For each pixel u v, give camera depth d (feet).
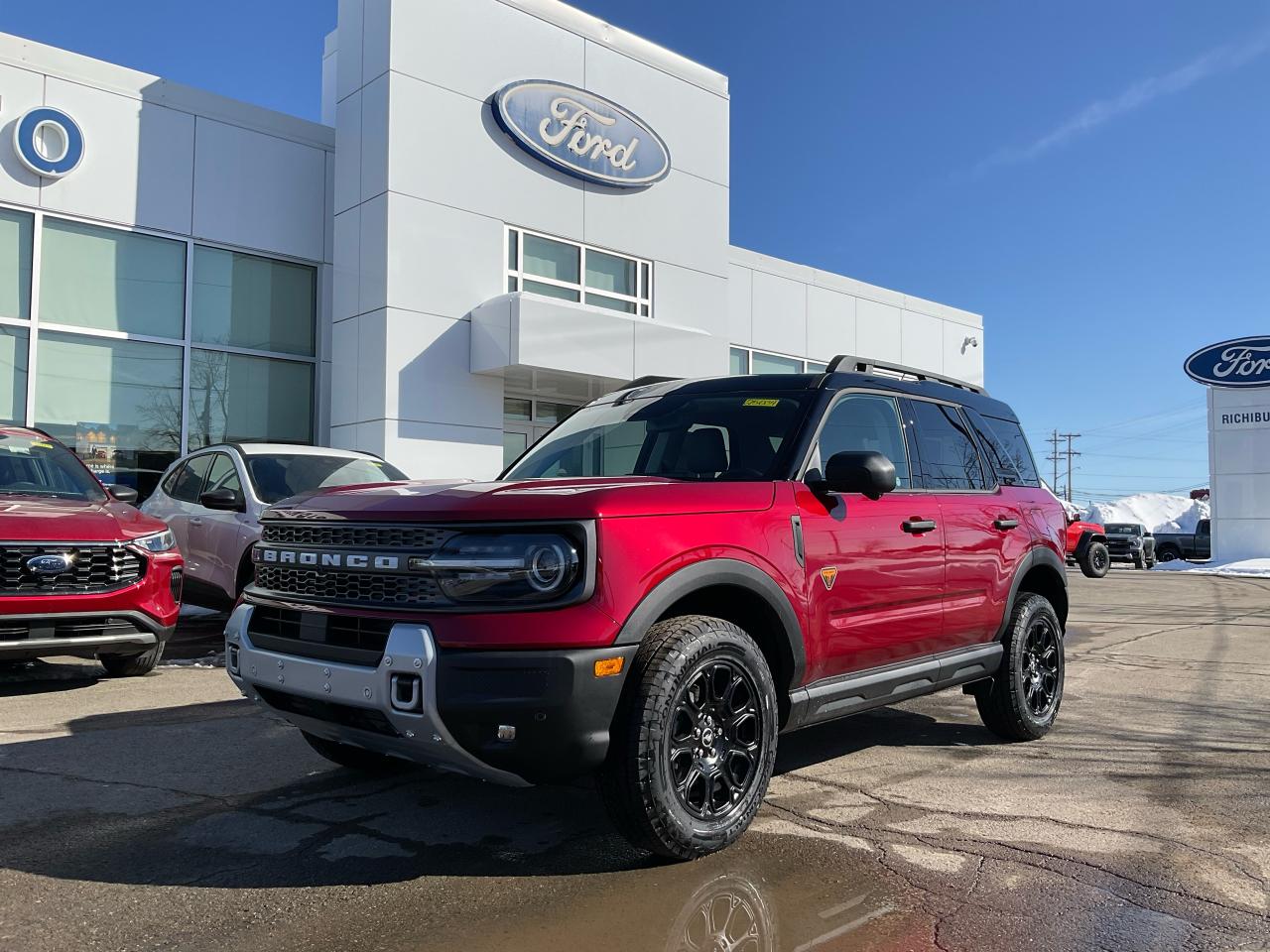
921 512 14.52
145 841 11.49
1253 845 11.75
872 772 15.06
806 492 12.69
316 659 10.67
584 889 10.21
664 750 10.18
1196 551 103.50
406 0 40.70
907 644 14.06
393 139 40.24
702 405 14.76
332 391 42.70
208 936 9.00
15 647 18.38
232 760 15.07
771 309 63.57
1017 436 18.99
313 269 43.75
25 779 13.89
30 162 35.73
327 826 12.12
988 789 14.06
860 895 10.10
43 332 36.63
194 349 40.22
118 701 19.30
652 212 50.55
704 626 10.83
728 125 54.70
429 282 41.22
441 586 9.93
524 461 15.69
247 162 41.47
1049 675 17.84
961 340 78.33
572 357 42.37
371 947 8.80
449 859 11.05
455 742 9.61
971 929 9.30
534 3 45.39
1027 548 17.03
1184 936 9.21
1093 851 11.50
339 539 10.93
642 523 10.46
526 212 44.88
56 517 19.60
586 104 47.09
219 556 25.86
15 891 9.98
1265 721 19.04
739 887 10.31
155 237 39.32
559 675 9.51
